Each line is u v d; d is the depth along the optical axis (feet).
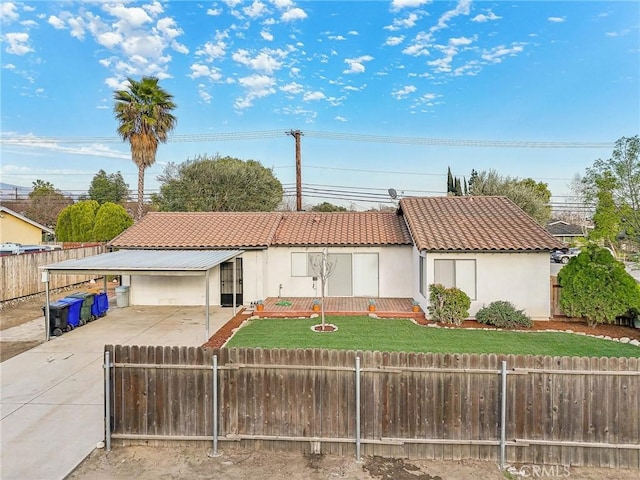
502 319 46.19
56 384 30.81
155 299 61.05
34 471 19.69
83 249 80.02
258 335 42.73
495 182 114.73
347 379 21.38
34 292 66.03
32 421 24.95
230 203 124.98
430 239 51.83
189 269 41.19
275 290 64.18
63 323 45.01
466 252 49.96
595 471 19.92
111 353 22.35
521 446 20.47
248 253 60.34
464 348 37.96
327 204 163.12
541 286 49.78
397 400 21.06
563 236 144.66
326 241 62.95
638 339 41.34
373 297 63.57
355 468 20.15
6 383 30.99
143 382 22.26
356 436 21.15
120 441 22.27
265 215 71.77
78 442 22.49
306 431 21.58
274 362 21.66
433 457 20.94
